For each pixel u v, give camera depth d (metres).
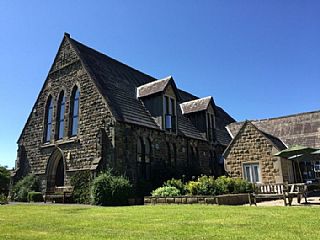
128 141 19.03
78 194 18.70
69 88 22.42
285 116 27.16
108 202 15.97
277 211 10.32
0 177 27.98
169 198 15.55
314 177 21.75
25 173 24.09
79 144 20.12
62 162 22.22
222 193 16.23
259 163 19.91
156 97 22.95
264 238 5.84
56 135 22.47
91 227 7.74
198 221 8.34
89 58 23.14
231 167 20.97
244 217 8.96
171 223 8.08
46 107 24.22
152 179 19.97
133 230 7.13
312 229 6.75
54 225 8.22
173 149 23.22
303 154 16.19
